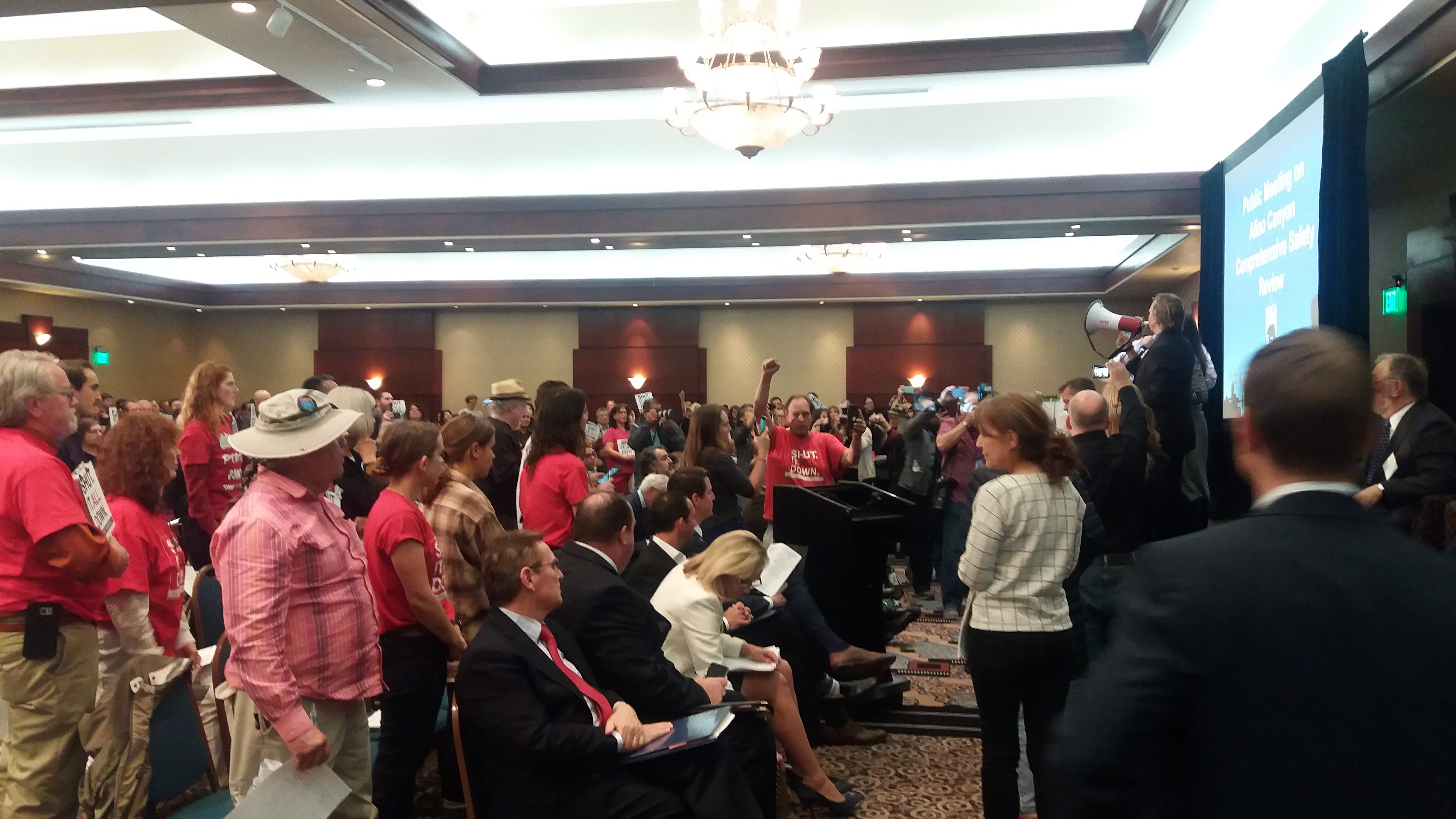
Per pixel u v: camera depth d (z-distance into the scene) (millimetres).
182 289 15141
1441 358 6215
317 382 5566
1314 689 926
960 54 6906
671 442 10352
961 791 3270
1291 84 6395
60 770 2402
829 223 8742
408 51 6387
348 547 2270
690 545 3635
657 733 2348
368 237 9352
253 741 2186
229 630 2004
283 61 6500
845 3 6980
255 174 9508
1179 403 4070
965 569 2557
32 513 2277
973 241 12086
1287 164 5895
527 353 16188
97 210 9805
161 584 2920
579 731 2182
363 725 2297
